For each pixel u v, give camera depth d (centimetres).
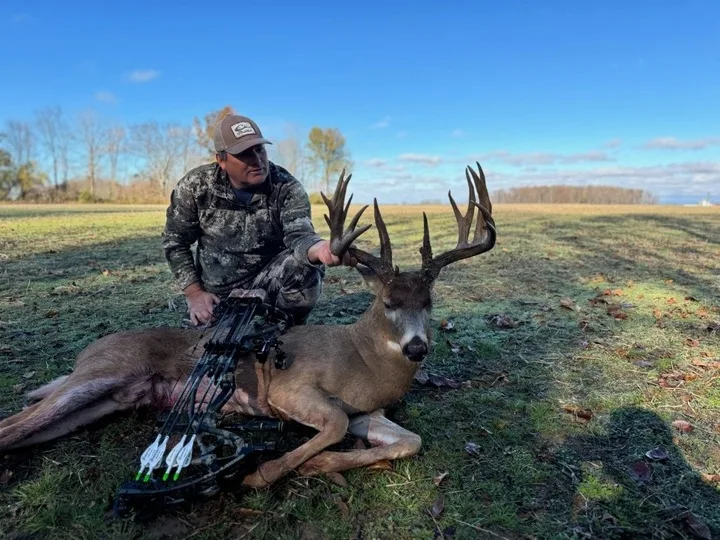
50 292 775
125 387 412
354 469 350
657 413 434
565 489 335
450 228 1828
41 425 367
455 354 556
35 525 293
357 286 864
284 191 529
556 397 462
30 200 6738
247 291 435
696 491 336
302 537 292
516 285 870
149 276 912
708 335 621
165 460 297
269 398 404
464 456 369
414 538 293
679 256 1208
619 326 652
